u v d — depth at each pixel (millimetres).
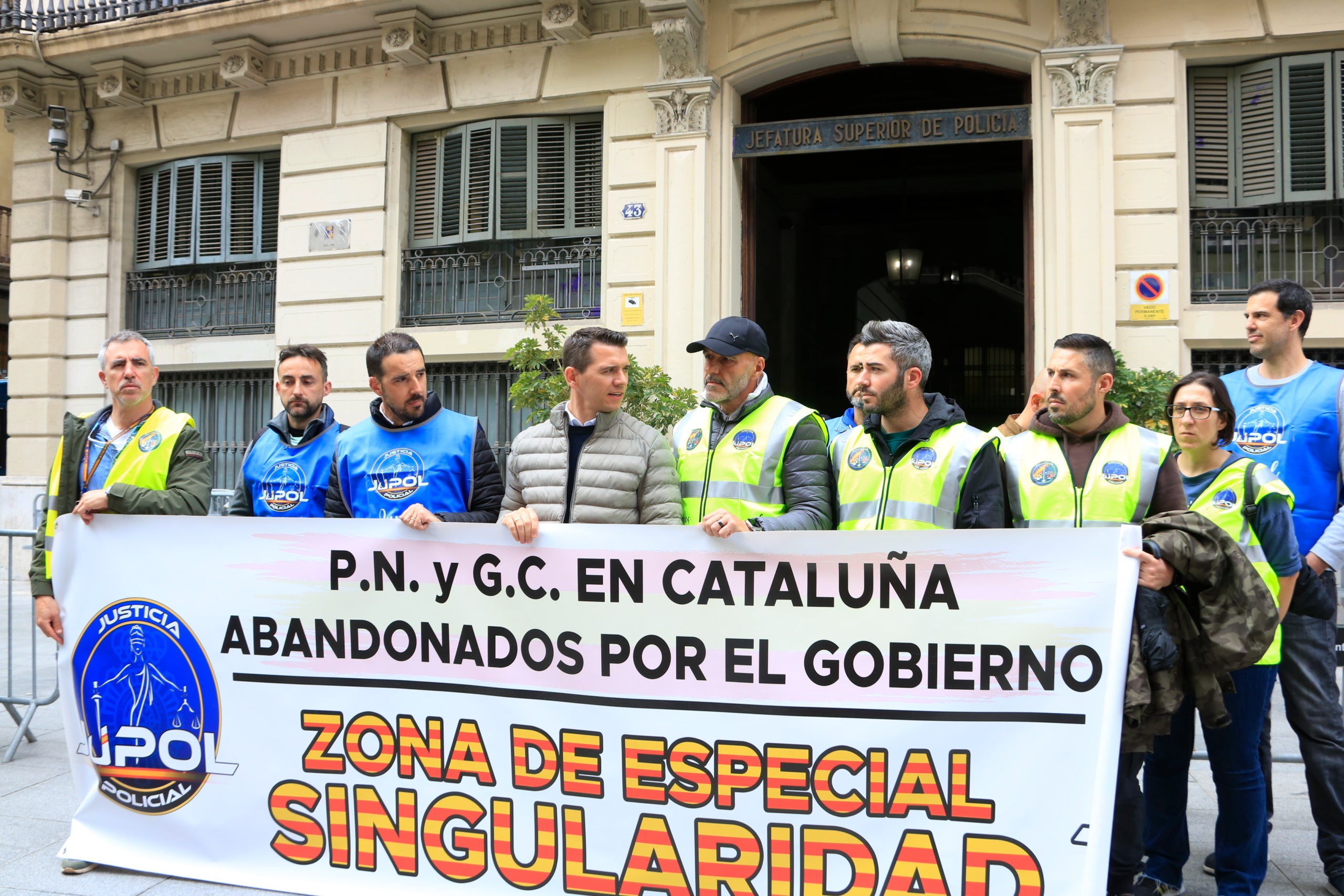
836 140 8641
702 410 3510
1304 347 7688
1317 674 3414
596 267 9391
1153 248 7805
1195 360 7949
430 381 9828
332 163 10016
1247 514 3223
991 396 14773
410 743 3236
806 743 2912
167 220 10906
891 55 8602
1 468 17234
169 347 10680
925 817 2818
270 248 10547
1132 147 7871
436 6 9414
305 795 3320
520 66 9398
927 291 14977
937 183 11812
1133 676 2680
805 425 3285
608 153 9125
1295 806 4426
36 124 11156
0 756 5152
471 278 9828
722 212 8883
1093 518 3023
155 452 3875
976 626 2816
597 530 3092
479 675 3188
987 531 2811
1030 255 8344
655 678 3037
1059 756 2736
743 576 2977
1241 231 7977
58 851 3734
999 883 2746
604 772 3057
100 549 3594
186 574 3486
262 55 10156
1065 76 7957
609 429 3357
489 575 3191
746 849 2934
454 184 9789
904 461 3148
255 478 4215
